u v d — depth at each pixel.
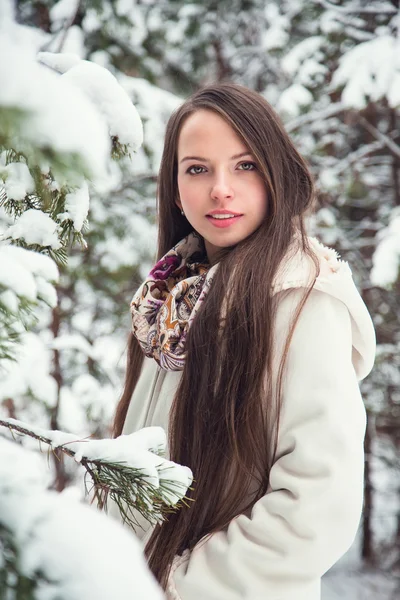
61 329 3.25
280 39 3.52
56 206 0.70
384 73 3.08
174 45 3.87
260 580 0.86
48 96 0.30
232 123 0.98
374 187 4.06
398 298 3.69
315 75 3.32
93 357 2.56
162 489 0.64
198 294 1.04
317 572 0.87
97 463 0.63
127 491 0.63
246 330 0.94
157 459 0.65
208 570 0.89
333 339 0.93
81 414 2.45
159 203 1.22
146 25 3.64
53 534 0.36
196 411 0.97
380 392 3.60
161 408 1.10
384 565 4.04
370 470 3.97
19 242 0.72
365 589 3.75
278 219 1.00
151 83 3.65
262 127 1.00
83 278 3.16
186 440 0.98
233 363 0.95
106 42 3.44
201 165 1.00
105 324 3.32
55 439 0.63
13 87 0.30
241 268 0.96
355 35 3.35
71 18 3.00
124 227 3.17
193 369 0.98
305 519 0.85
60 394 2.41
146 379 1.19
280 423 0.93
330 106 3.46
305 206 1.07
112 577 0.34
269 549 0.87
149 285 1.10
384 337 3.64
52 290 0.54
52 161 0.31
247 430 0.94
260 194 1.01
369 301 3.67
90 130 0.31
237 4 4.02
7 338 0.52
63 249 0.76
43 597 0.34
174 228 1.23
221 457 0.95
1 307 0.47
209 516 0.95
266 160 0.99
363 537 4.06
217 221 1.00
